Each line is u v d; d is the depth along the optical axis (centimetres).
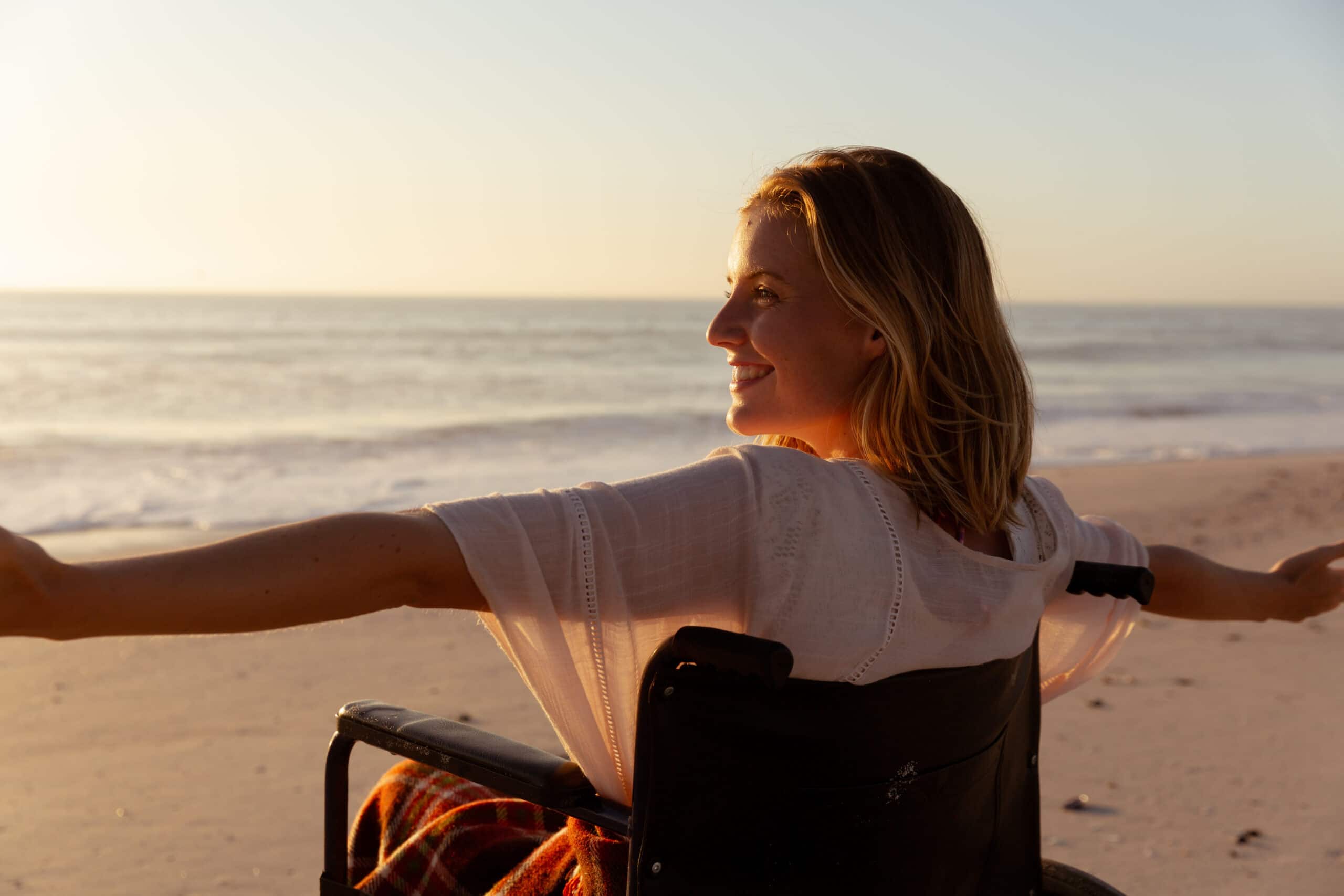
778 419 128
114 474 1534
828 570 112
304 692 585
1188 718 506
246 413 2516
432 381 3450
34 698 566
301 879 366
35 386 3055
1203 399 3184
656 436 2077
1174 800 412
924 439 121
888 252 120
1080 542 153
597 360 4559
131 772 464
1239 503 1299
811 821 118
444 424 2269
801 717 114
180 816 417
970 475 123
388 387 3225
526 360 4453
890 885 125
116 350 4506
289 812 423
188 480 1487
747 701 112
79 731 516
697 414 2492
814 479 114
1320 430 2403
